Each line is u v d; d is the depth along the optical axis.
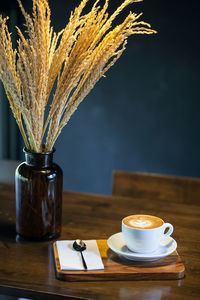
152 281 0.91
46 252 1.03
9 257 1.00
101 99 3.01
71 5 2.86
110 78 2.97
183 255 1.03
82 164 3.15
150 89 2.94
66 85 0.99
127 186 1.61
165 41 2.85
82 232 1.14
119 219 1.24
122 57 2.92
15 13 2.81
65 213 1.27
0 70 0.93
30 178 1.04
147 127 3.00
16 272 0.93
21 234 1.09
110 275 0.90
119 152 3.08
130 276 0.91
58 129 1.07
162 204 1.38
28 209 1.06
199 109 2.90
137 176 1.60
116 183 1.62
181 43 2.83
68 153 3.16
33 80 0.95
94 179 3.16
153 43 2.87
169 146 3.00
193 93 2.88
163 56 2.87
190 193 1.57
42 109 1.00
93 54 0.99
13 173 1.71
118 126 3.03
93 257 0.96
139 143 3.03
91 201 1.38
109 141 3.07
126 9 2.82
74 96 1.02
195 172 3.00
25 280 0.90
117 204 1.36
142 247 0.94
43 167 1.05
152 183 1.60
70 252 0.99
